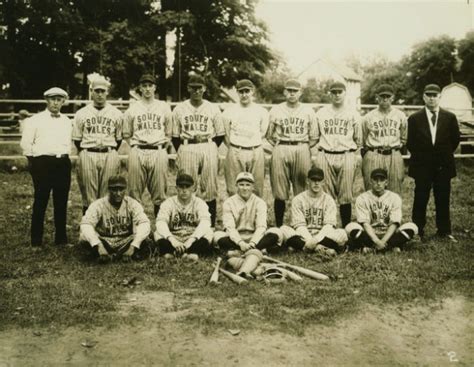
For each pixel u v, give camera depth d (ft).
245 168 22.00
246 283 16.10
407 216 26.76
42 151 20.48
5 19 66.33
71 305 14.29
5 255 19.47
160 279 16.55
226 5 70.90
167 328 12.91
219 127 21.99
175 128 21.79
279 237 19.51
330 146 21.75
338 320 13.42
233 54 73.10
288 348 11.90
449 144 22.12
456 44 88.43
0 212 27.81
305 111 22.20
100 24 70.49
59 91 20.51
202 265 17.94
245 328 12.85
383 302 14.69
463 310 14.24
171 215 19.63
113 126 21.22
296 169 22.34
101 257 18.13
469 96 62.08
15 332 12.75
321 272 17.31
